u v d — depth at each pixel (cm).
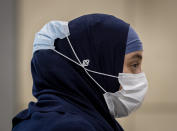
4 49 444
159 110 475
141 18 469
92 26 175
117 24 179
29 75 451
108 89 177
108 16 182
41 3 451
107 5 459
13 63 448
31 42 450
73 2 452
